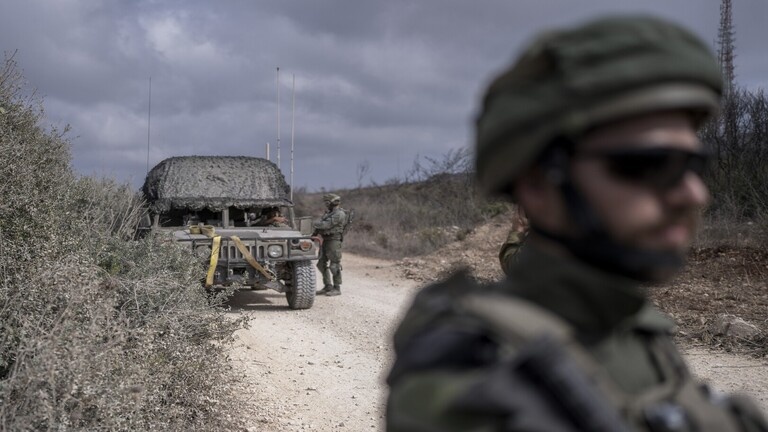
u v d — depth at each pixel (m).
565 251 0.92
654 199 0.86
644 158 0.85
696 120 0.92
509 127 0.88
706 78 0.86
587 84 0.84
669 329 1.02
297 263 8.99
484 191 0.96
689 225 0.91
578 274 0.90
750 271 9.41
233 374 5.37
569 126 0.84
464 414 0.78
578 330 0.91
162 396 4.14
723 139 13.19
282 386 5.64
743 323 6.78
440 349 0.85
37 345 3.34
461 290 0.93
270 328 7.82
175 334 4.57
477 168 0.96
